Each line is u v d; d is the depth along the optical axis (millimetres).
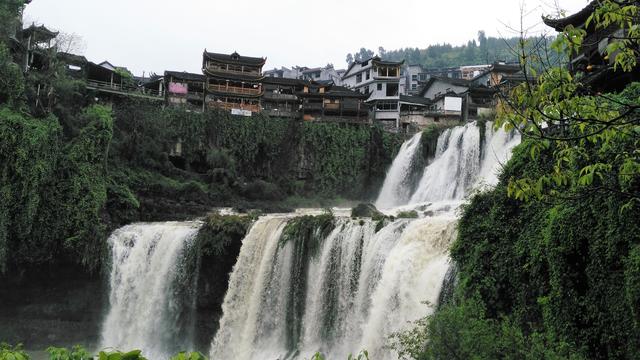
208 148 65625
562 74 9211
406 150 61031
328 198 66625
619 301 15922
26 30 53969
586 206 17359
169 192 54469
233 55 75250
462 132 51281
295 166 67812
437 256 25875
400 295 26344
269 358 32531
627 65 10062
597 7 9742
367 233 30203
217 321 37375
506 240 21109
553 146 20797
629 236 15758
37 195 40125
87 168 43625
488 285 20984
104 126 45656
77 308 41531
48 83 50500
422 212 38875
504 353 13719
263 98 74812
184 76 70812
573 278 17734
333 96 72812
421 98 82562
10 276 40094
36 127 40938
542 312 18781
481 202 23188
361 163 67562
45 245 40844
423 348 15914
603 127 9430
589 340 16906
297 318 32625
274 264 34312
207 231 38156
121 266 41688
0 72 42750
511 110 9828
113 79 68188
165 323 38750
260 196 61781
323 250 32188
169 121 63781
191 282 38312
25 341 39969
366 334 27422
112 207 45688
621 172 10359
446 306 18891
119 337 40312
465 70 126938
